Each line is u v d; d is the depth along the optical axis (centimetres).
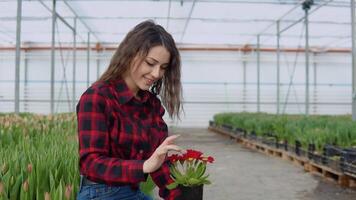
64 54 1975
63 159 223
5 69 1962
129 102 154
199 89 2025
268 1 1155
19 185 180
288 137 830
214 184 604
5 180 181
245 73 2030
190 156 211
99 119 145
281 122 910
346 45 1950
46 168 193
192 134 1616
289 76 2023
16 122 527
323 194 540
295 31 1630
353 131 629
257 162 830
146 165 135
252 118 1179
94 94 146
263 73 2025
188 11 1297
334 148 619
